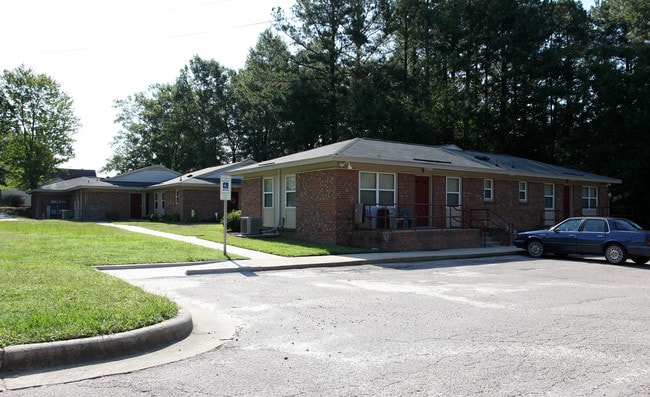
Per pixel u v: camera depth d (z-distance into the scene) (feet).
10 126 181.98
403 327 22.02
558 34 139.23
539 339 20.22
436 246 60.54
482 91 140.05
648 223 113.39
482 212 74.13
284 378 15.57
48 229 79.00
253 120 183.11
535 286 34.12
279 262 43.75
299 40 138.82
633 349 18.92
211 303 27.02
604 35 131.85
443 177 69.67
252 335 20.62
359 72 129.80
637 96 106.63
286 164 63.93
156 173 140.05
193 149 205.77
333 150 62.28
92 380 15.17
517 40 130.31
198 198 113.50
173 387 14.71
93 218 125.70
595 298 29.58
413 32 137.49
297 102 137.28
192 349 18.61
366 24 135.95
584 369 16.57
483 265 47.42
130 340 17.94
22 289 25.29
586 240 52.34
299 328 21.77
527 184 81.97
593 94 120.16
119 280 29.68
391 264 46.83
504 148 137.80
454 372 16.17
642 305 27.50
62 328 17.92
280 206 69.10
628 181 109.40
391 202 63.41
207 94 202.90
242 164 124.26
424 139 123.54
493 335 20.79
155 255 44.83
